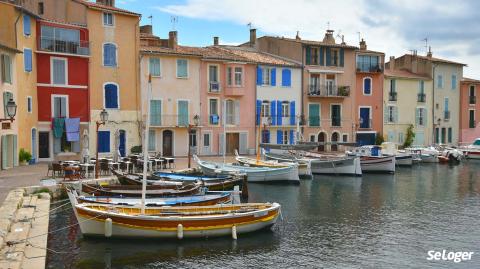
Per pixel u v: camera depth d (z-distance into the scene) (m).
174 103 43.44
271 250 17.67
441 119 63.50
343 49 54.69
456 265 16.53
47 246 17.11
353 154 44.03
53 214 21.41
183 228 17.92
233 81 46.50
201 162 35.22
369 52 56.47
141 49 41.81
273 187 32.72
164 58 42.72
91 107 38.78
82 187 21.88
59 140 37.44
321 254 17.41
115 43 39.88
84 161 29.98
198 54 44.31
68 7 38.56
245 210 19.61
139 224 17.50
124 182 25.73
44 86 36.69
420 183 35.62
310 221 22.25
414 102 60.69
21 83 33.69
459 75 65.69
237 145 48.03
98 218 17.39
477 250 18.19
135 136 41.12
